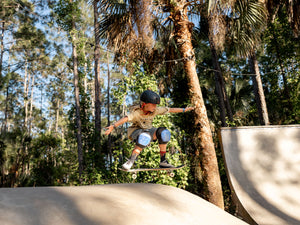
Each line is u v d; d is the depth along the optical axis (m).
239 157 5.73
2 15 23.55
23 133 16.06
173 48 9.45
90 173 9.31
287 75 12.14
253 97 17.48
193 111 7.53
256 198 4.98
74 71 13.79
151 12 7.54
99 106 14.36
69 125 13.82
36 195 1.50
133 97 24.45
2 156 14.11
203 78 15.29
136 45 8.61
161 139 2.92
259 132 6.16
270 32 12.12
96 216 1.33
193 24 7.96
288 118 12.38
